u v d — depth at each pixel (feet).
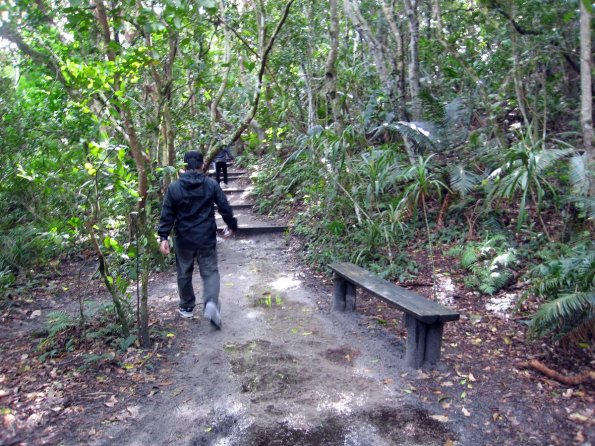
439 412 9.73
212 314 13.47
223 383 11.02
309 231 24.38
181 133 24.95
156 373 11.45
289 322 14.85
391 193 24.14
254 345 13.11
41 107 20.22
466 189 19.34
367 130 25.89
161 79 21.77
